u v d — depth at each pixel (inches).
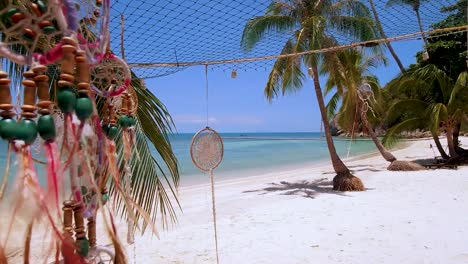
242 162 931.3
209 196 390.6
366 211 261.3
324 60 371.9
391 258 167.6
